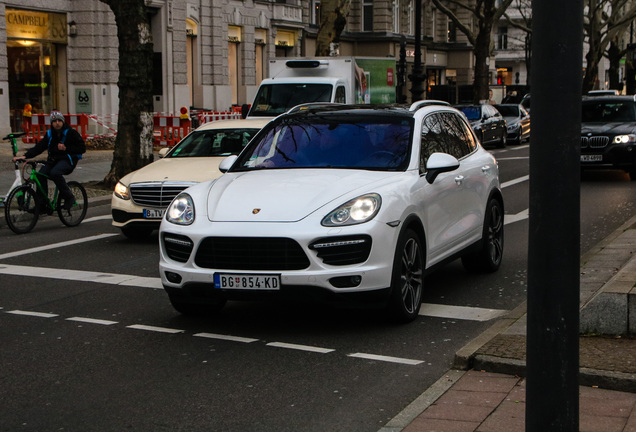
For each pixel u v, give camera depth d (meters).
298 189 6.51
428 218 7.04
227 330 6.61
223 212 6.38
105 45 31.72
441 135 7.93
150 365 5.70
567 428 3.23
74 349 6.11
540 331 3.22
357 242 6.14
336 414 4.75
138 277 8.77
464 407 4.62
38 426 4.61
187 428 4.56
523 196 15.65
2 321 6.96
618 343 5.48
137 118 17.06
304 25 47.28
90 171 20.27
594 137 17.48
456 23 38.00
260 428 4.55
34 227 12.62
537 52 3.16
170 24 35.66
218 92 39.84
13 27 29.06
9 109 29.05
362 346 6.10
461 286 8.16
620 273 6.31
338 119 7.66
